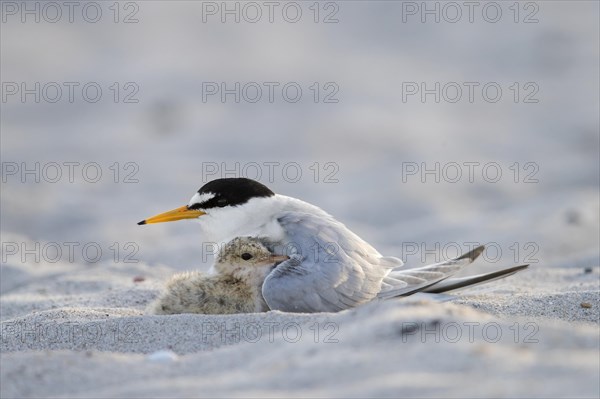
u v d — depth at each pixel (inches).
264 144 733.3
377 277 251.9
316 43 1071.6
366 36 1093.1
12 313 310.0
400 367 159.5
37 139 767.7
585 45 989.2
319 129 774.5
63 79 938.1
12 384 172.9
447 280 264.8
